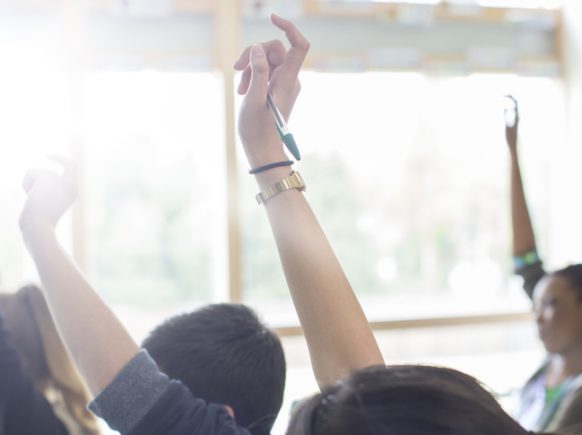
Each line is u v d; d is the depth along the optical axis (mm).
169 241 2744
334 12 2727
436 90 2924
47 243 789
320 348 671
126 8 2535
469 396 432
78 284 763
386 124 2910
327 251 705
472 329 2893
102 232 2668
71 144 2506
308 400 475
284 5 2664
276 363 956
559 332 1810
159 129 2688
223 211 2635
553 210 3049
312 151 2852
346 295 688
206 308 1001
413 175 2977
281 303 2764
